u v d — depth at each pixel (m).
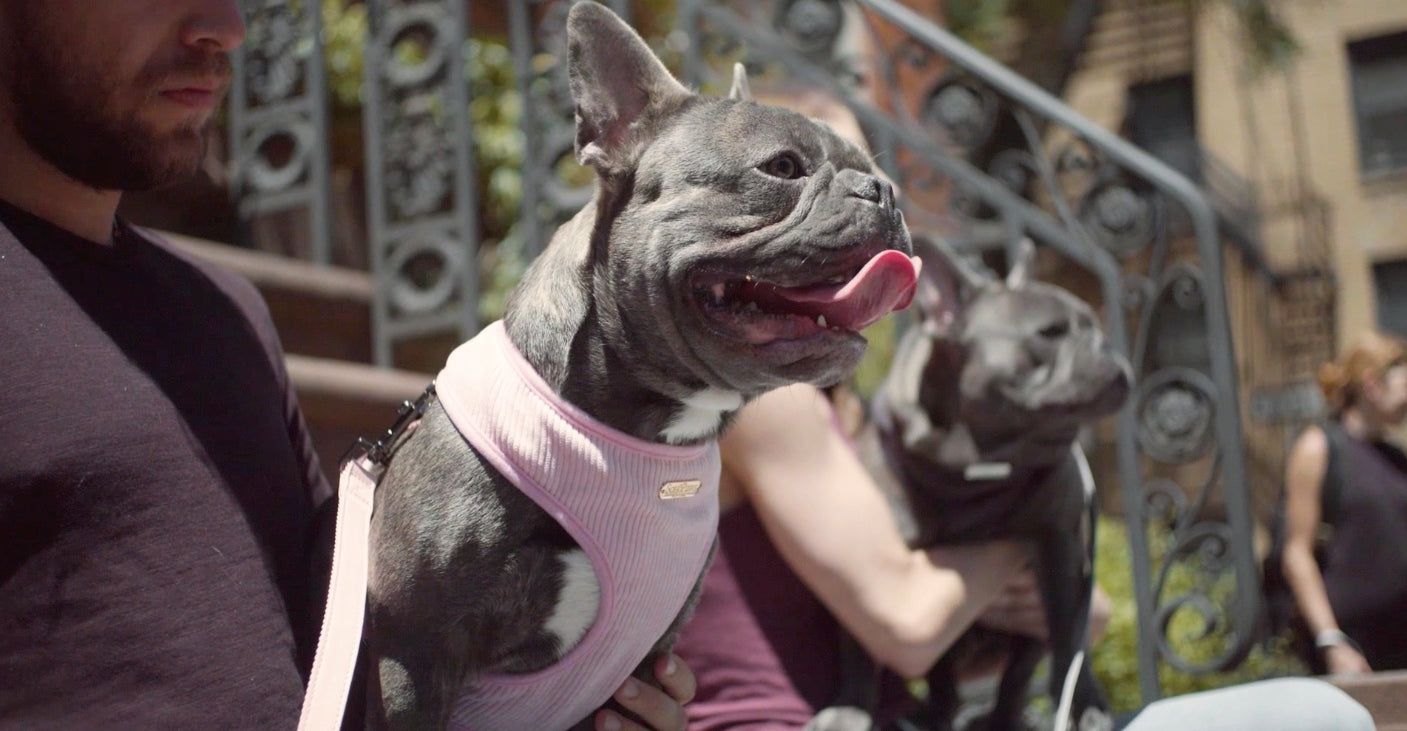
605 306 1.77
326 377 3.24
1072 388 2.37
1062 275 11.04
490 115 5.41
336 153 5.10
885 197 1.78
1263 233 13.74
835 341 1.74
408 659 1.67
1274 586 4.54
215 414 1.81
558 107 4.05
